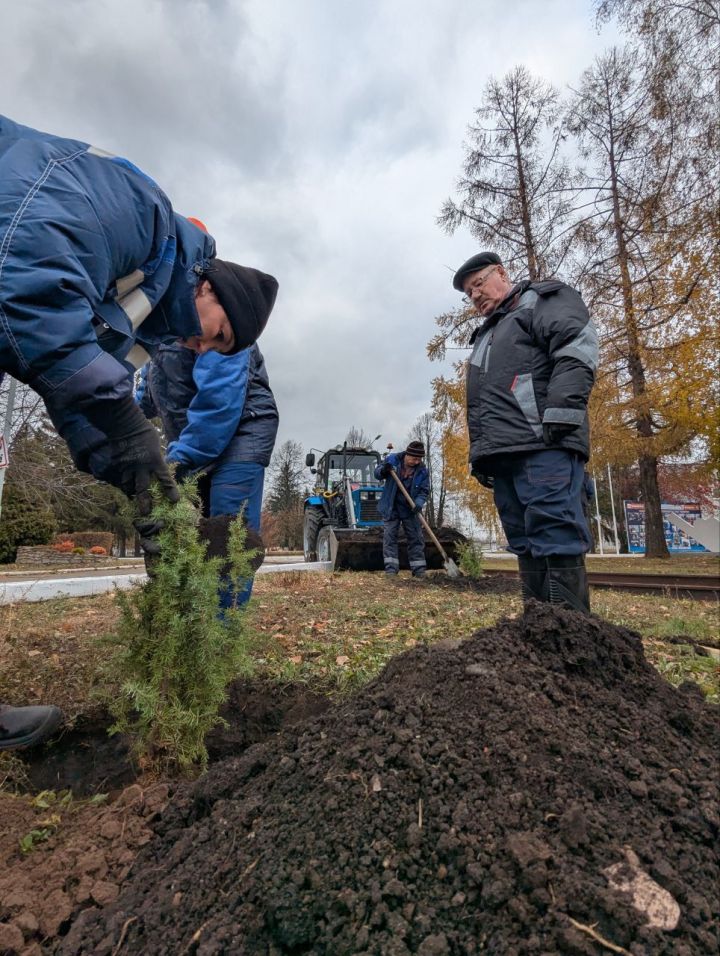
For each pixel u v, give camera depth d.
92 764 2.22
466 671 1.62
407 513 7.96
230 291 2.05
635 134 14.60
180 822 1.57
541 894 1.01
